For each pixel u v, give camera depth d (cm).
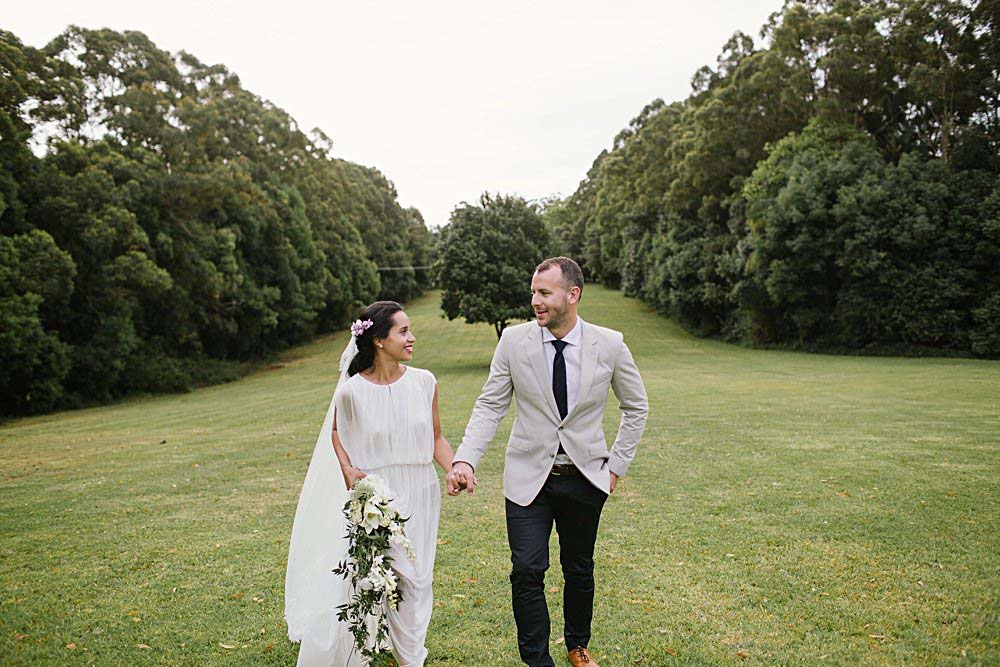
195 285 3212
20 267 2281
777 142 3772
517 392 340
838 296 3281
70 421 1969
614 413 1419
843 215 3127
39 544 586
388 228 7806
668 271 4400
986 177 3039
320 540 358
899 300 3092
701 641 367
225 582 475
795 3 3769
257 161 4428
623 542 548
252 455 1041
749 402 1541
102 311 2712
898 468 792
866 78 3481
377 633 323
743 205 3916
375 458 349
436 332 4931
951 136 3186
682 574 472
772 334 3753
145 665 351
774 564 486
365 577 309
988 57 3123
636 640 371
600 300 6075
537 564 320
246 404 2098
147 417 1880
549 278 329
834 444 966
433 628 389
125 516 680
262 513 676
